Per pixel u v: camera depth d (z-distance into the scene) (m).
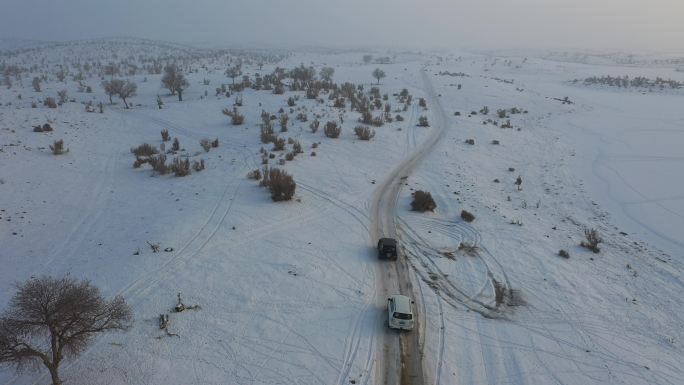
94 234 22.56
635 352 15.60
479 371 14.29
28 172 31.61
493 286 19.38
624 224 27.50
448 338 15.80
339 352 14.70
